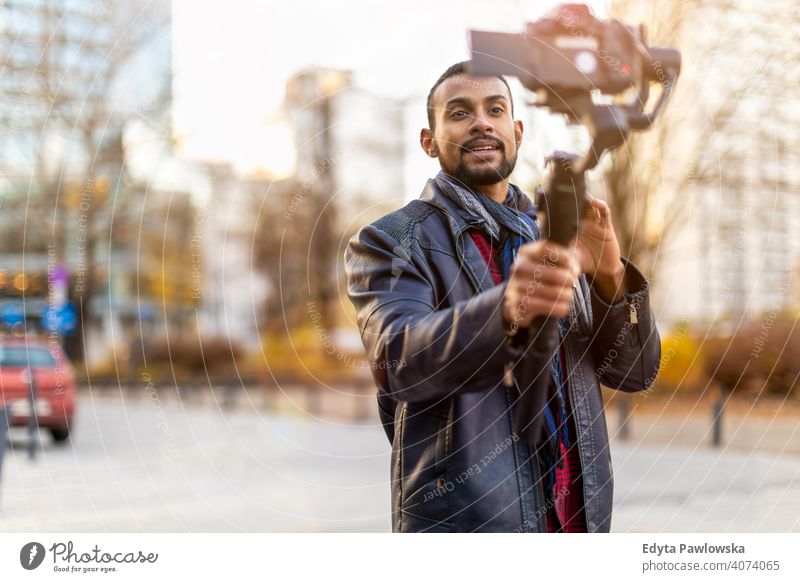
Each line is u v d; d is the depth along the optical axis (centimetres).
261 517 409
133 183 947
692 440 647
